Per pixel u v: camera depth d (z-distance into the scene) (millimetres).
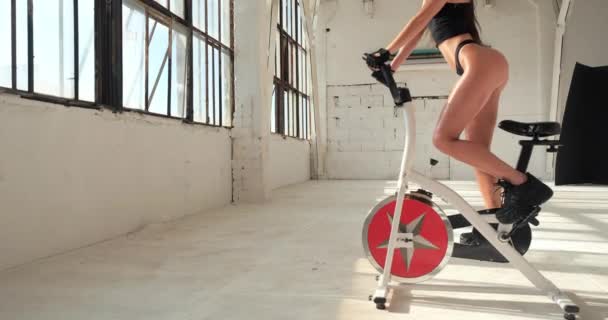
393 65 1758
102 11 2912
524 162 1489
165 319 1441
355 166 10172
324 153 10305
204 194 4387
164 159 3609
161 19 3762
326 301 1619
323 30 10258
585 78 7520
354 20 10141
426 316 1446
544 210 4270
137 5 3400
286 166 8047
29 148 2221
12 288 1789
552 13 9094
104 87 2914
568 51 8812
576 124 7594
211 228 3303
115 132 2945
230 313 1495
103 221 2816
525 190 1453
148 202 3354
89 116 2682
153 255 2402
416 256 1664
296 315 1469
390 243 1609
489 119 1736
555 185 7453
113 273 2029
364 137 10133
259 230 3209
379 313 1479
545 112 9234
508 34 9406
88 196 2668
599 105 7594
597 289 1744
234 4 5117
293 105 8773
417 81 9797
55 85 2523
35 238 2266
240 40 5094
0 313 1495
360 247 2605
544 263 2188
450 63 1649
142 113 3295
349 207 4605
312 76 9656
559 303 1440
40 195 2295
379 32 10039
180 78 4117
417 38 1722
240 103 5109
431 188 1572
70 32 2633
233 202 5105
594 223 3455
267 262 2240
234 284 1852
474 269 2057
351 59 10164
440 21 1628
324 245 2666
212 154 4598
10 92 2123
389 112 10008
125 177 3057
